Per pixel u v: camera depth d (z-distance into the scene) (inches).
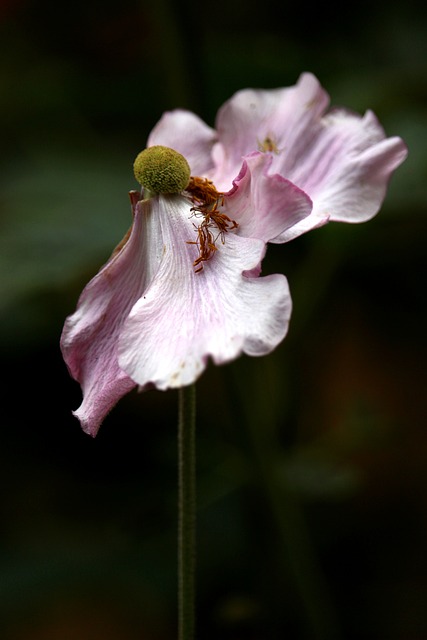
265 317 11.6
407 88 19.9
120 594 18.4
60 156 20.9
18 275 17.7
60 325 19.3
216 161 13.2
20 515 19.6
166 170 12.4
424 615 19.6
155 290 12.1
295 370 17.6
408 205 18.0
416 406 22.7
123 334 11.9
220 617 16.6
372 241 19.1
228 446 17.3
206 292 12.0
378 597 19.9
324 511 20.6
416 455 22.1
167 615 18.8
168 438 17.4
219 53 20.6
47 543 18.3
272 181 12.0
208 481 17.3
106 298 12.3
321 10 22.6
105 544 18.0
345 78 21.0
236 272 12.0
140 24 23.9
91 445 20.3
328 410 22.8
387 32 22.1
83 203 19.3
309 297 17.7
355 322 23.1
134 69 23.8
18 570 17.8
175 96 17.7
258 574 17.3
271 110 13.3
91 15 23.9
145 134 22.0
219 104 21.3
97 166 20.6
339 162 12.8
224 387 16.9
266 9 23.0
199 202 12.4
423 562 20.7
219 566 18.0
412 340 22.9
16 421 20.2
